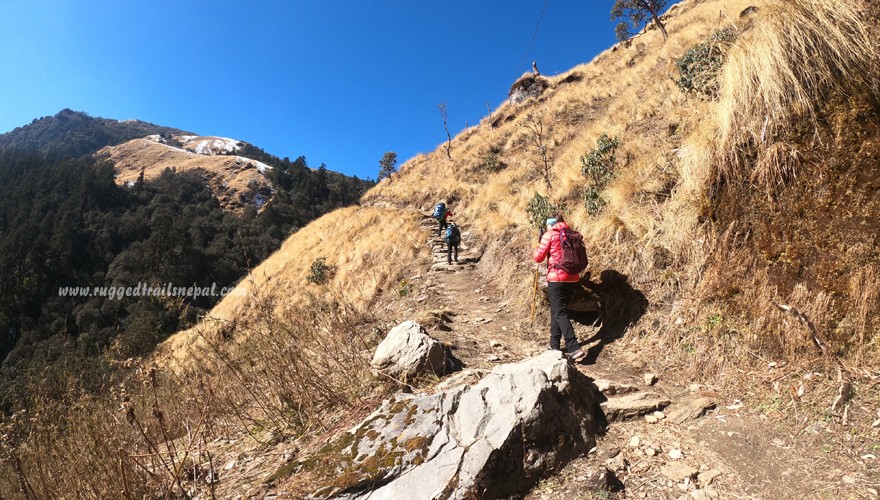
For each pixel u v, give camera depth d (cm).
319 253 1831
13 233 8688
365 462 276
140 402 409
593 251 586
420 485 255
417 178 2539
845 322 324
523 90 2819
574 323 547
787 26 458
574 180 955
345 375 441
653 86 1307
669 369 404
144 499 310
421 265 1157
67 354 422
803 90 429
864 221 348
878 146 364
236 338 534
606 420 334
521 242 908
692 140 568
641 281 503
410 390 385
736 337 380
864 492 228
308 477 277
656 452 297
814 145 407
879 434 258
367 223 1897
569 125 1811
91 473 326
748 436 296
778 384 328
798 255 371
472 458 264
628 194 639
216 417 437
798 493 243
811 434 279
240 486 300
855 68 414
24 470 334
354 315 673
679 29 2136
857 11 433
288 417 410
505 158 1962
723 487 257
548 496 264
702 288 436
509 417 284
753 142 454
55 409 361
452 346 486
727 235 436
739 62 491
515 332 585
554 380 323
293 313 588
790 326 348
